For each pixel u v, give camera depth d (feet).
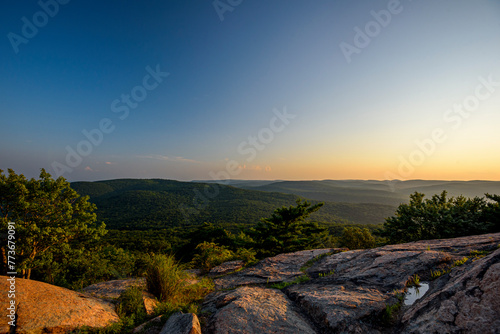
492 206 28.66
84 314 11.69
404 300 11.33
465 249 15.98
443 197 39.60
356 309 10.49
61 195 40.91
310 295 13.02
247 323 10.45
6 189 34.94
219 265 29.99
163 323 11.72
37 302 11.26
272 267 22.85
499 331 6.36
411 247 18.94
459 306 8.07
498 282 7.88
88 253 47.98
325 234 54.75
